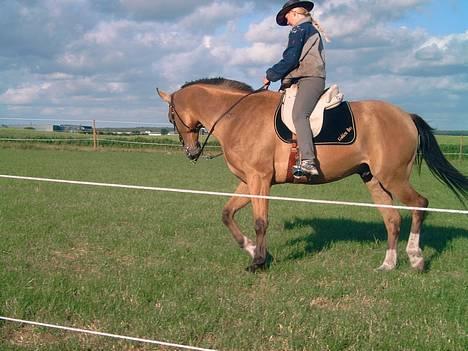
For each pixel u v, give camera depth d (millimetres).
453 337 4609
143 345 4344
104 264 6770
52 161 23875
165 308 5047
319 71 6559
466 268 7129
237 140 6758
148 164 24609
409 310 5305
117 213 10672
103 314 4922
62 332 4523
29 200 11898
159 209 11438
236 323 4793
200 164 25891
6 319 4656
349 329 4676
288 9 6684
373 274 6602
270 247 7910
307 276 6445
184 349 4270
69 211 10633
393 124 6855
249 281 6129
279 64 6508
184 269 6586
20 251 7301
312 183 6992
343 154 6711
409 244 7027
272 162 6684
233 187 17016
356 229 9727
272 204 13148
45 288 5445
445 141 41188
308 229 9641
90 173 19516
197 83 7422
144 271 6316
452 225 10789
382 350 4406
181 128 7562
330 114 6656
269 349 4340
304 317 4969
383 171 6824
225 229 9383
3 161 22828
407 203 7031
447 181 7145
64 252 7480
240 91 7117
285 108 6609
